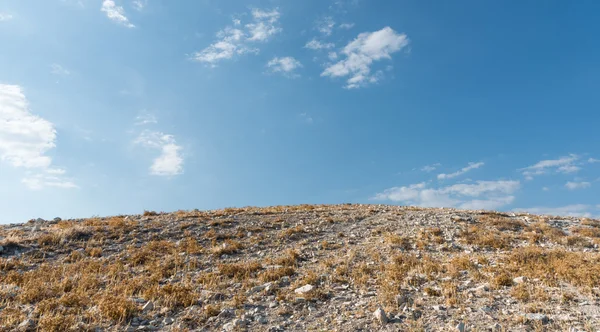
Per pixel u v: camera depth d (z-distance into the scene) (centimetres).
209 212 2897
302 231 2278
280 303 1210
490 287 1275
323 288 1334
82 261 1645
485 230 2155
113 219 2459
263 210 3027
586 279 1267
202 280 1428
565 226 2312
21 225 2319
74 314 1091
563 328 946
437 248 1856
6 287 1270
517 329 957
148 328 1032
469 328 977
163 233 2161
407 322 1038
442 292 1241
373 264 1612
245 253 1881
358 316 1085
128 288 1316
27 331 964
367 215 2805
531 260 1525
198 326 1058
